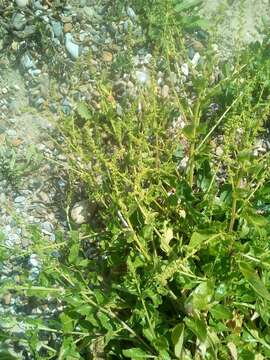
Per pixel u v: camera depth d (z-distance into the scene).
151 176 0.59
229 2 0.73
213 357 0.55
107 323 0.55
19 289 0.55
